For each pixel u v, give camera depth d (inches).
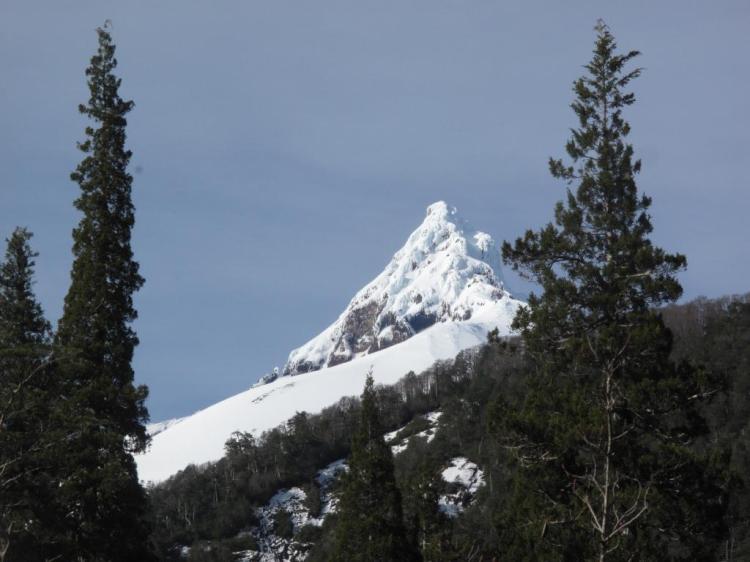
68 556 3243.1
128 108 4074.8
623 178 3499.0
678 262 3257.9
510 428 3051.2
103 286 3791.8
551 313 3282.5
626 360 3127.5
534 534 2925.7
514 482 3179.1
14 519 3107.8
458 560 4124.0
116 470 3297.2
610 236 3437.5
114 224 3932.1
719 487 2906.0
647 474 2923.2
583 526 2874.0
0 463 3117.6
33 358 3314.5
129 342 3811.5
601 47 3641.7
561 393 3171.8
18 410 3196.4
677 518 2869.1
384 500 4195.4
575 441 2942.9
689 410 3093.0
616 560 2768.2
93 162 3976.4
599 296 3250.5
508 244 3459.6
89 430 3358.8
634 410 3024.1
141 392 3550.7
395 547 4065.0
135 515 3543.3
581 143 3550.7
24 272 3705.7
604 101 3602.4
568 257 3457.2
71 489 3250.5
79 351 3398.1
